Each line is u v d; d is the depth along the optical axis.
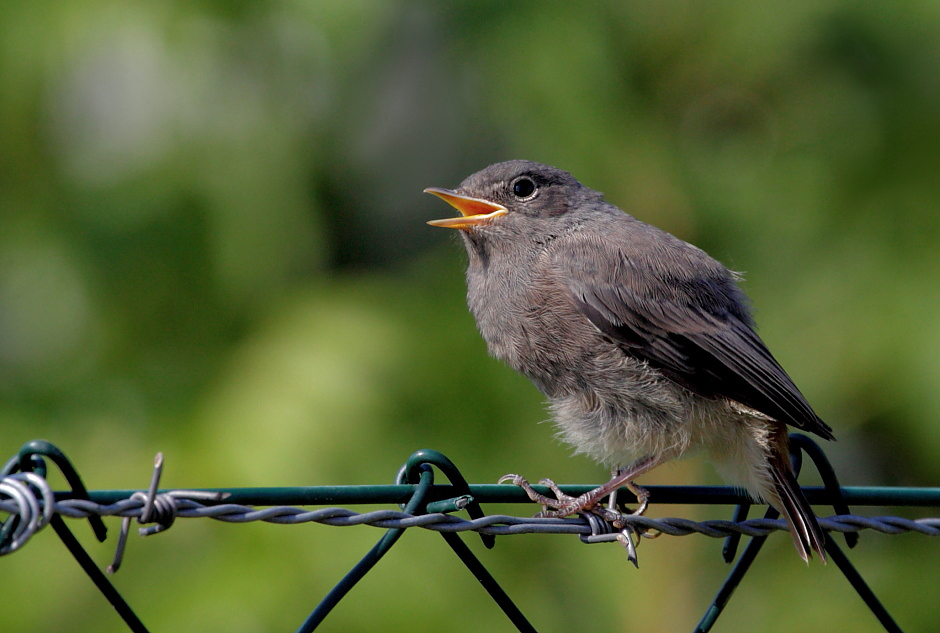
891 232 10.91
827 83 11.48
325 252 12.50
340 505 5.13
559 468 10.12
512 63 10.70
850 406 10.88
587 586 10.02
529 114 10.87
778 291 11.09
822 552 6.01
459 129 13.70
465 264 10.77
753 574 10.66
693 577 10.25
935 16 10.80
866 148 11.22
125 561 9.11
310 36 11.35
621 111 11.05
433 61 12.84
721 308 7.49
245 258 10.91
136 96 11.46
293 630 8.70
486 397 10.26
